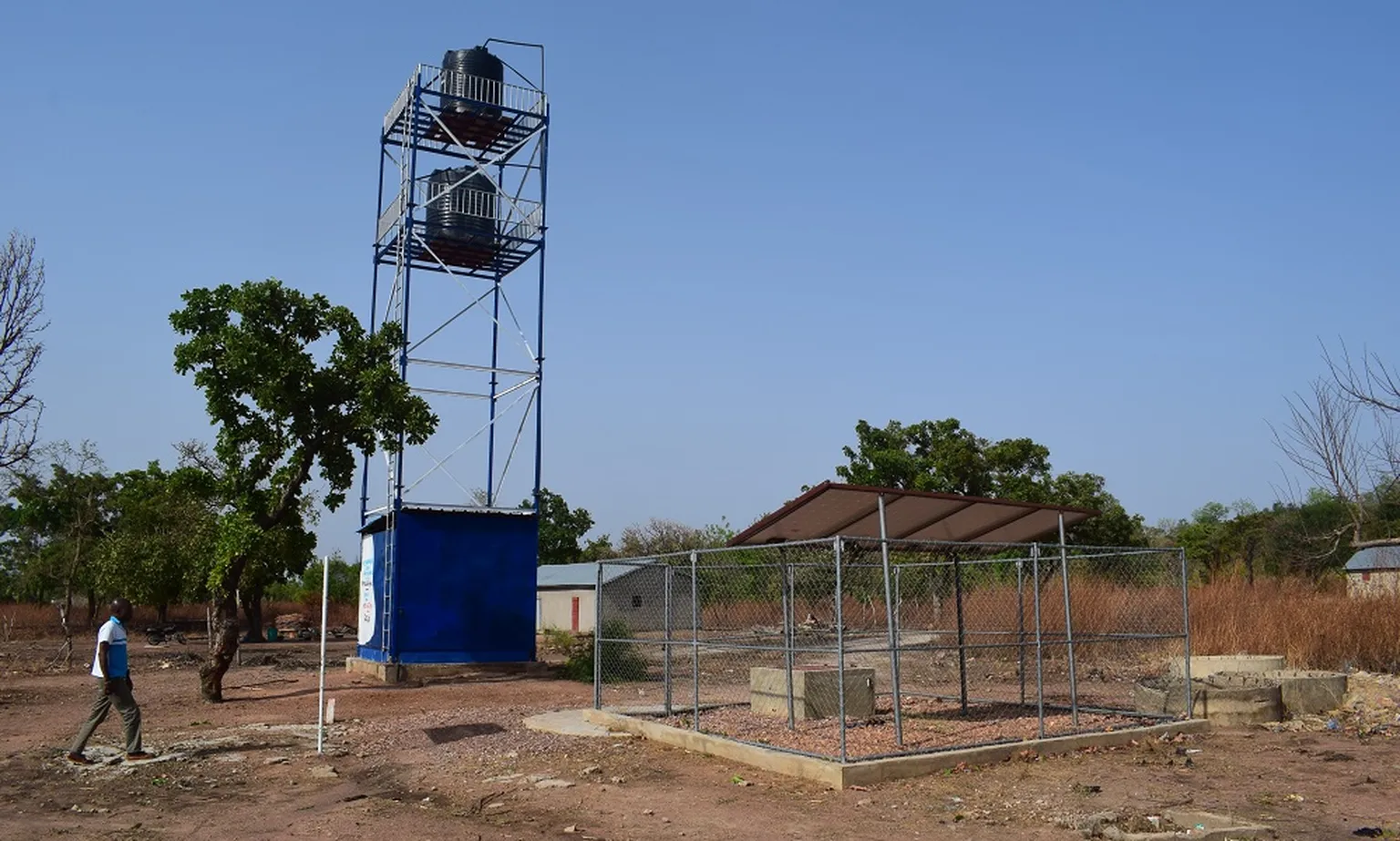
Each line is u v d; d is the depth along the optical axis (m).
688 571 18.22
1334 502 30.00
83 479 40.19
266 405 18.61
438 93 23.16
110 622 12.46
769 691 14.55
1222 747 12.20
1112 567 23.33
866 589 19.73
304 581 59.56
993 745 11.34
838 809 9.30
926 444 42.69
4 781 11.38
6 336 18.89
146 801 10.33
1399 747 12.15
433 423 20.41
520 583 22.95
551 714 15.43
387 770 11.90
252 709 17.53
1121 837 7.98
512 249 24.84
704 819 9.07
